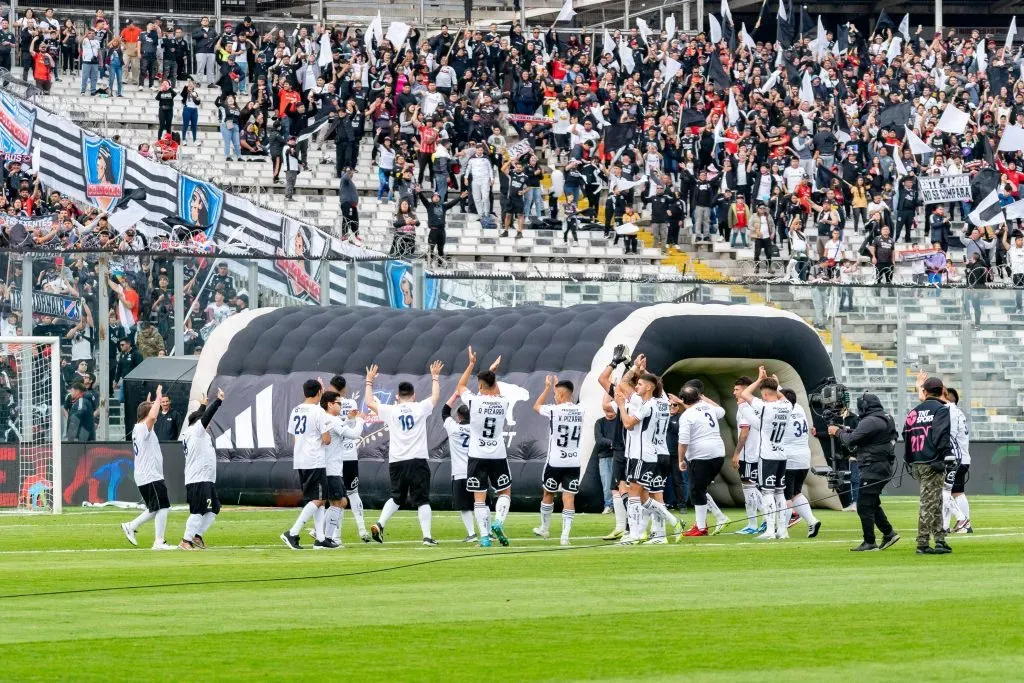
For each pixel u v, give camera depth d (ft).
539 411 98.63
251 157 205.67
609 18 279.49
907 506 138.92
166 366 150.10
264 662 50.31
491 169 205.16
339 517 94.99
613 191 208.95
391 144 203.10
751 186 219.20
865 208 221.66
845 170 221.87
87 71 208.64
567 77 230.68
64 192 169.99
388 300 161.48
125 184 169.68
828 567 78.38
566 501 97.71
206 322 153.48
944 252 212.23
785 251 214.90
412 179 198.70
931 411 85.05
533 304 161.27
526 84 221.46
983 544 92.79
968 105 251.39
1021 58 268.00
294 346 146.20
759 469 100.53
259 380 144.97
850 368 166.81
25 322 144.66
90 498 144.97
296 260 158.10
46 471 143.33
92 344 147.33
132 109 209.97
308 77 205.16
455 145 210.38
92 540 100.53
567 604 63.82
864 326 167.43
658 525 97.76
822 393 131.44
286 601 65.26
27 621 59.26
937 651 51.80
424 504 96.58
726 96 237.66
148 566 81.10
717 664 49.67
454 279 160.86
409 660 50.70
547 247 203.31
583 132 216.33
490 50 225.76
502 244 200.95
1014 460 170.40
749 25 314.35
